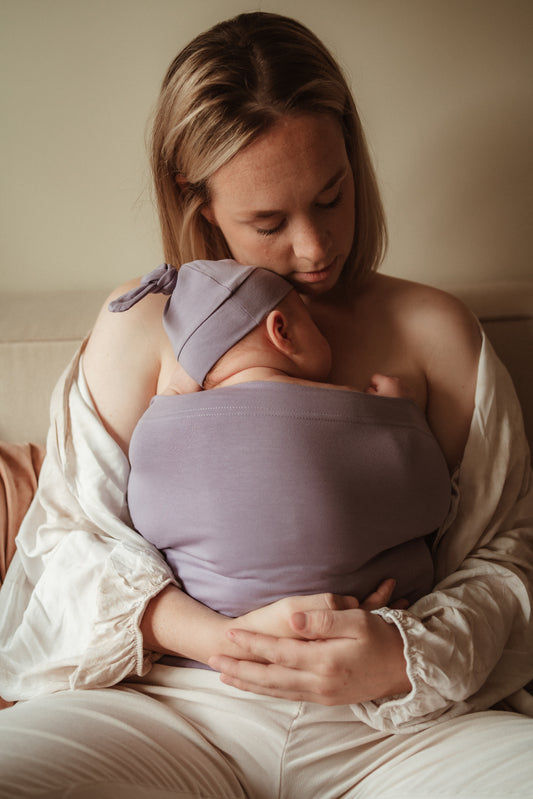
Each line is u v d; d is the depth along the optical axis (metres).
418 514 0.88
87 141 1.39
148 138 1.35
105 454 1.02
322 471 0.82
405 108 1.33
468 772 0.75
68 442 1.04
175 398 0.90
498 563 0.97
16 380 1.33
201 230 1.09
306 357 0.91
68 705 0.84
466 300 1.29
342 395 0.86
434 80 1.32
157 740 0.81
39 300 1.42
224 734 0.85
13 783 0.70
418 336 1.05
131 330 1.05
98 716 0.82
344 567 0.83
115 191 1.42
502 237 1.38
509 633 0.93
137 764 0.77
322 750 0.82
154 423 0.90
